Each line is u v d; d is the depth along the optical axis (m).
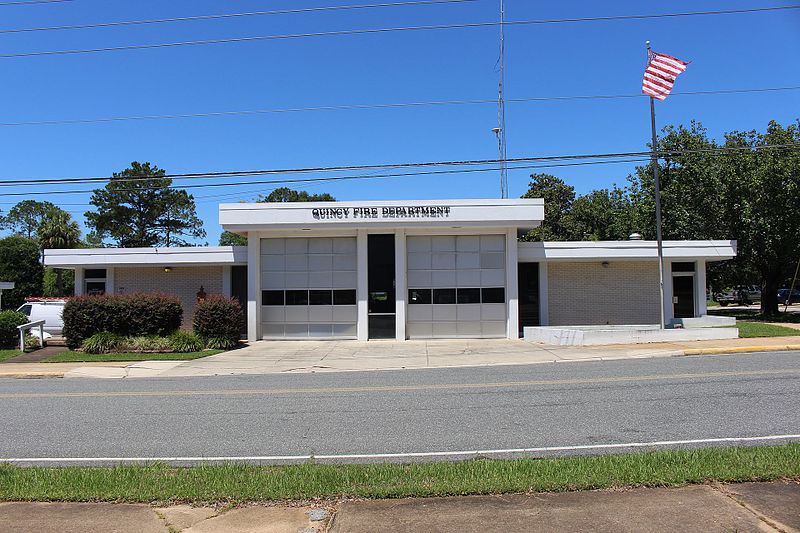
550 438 7.73
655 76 20.78
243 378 14.99
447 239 24.80
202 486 5.77
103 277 28.14
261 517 5.04
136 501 5.47
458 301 24.64
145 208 65.50
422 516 4.96
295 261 25.16
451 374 14.59
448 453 7.19
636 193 39.66
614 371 13.76
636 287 26.97
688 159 31.30
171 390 12.87
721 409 9.02
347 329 24.81
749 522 4.68
